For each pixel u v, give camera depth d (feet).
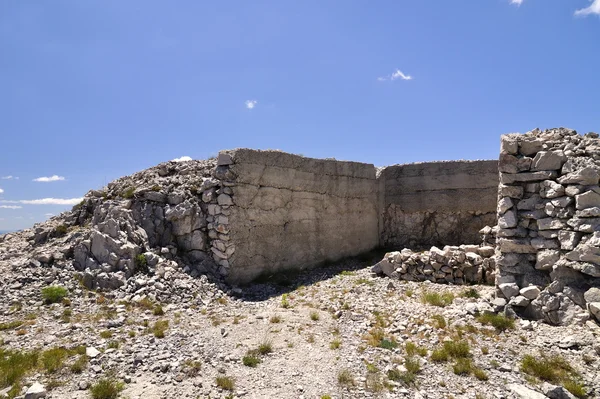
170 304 29.84
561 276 24.63
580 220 24.68
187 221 37.96
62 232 38.93
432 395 17.39
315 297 33.32
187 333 24.59
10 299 27.99
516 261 27.17
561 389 16.76
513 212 28.07
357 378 18.95
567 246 24.81
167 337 23.81
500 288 26.76
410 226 55.21
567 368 19.02
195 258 37.70
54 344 21.93
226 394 17.56
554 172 27.20
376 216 55.42
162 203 39.45
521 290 25.58
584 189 25.21
